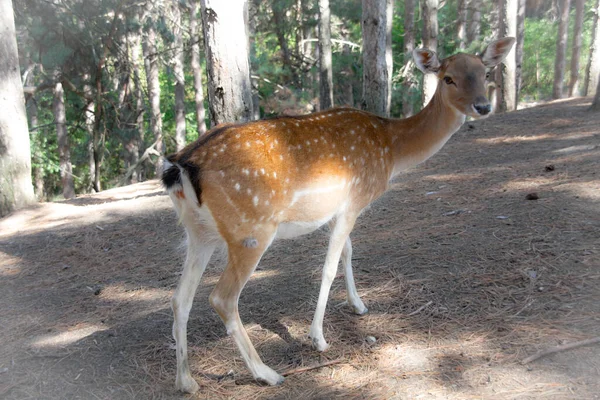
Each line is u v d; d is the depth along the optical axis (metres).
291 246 5.47
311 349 3.44
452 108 3.64
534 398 2.66
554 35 25.38
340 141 3.30
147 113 21.69
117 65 15.78
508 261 4.21
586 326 3.22
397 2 23.77
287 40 21.75
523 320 3.39
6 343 3.88
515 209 5.34
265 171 2.96
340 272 4.57
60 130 17.73
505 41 3.75
